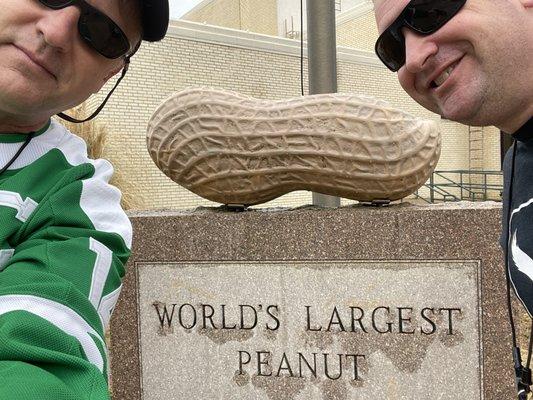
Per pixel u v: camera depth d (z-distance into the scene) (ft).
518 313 7.54
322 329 8.26
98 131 22.09
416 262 7.86
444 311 7.78
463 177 56.65
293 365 8.39
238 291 8.61
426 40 4.31
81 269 3.40
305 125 8.38
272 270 8.45
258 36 38.58
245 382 8.63
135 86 33.35
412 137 8.21
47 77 3.84
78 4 3.69
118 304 9.12
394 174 8.20
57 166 4.18
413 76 4.68
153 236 8.95
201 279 8.77
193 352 8.84
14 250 3.63
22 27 3.70
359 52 46.03
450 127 55.93
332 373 8.23
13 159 4.10
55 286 3.07
